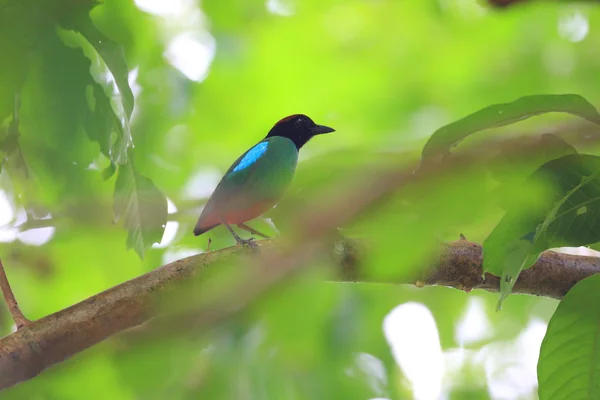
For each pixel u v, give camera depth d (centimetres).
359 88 1619
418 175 429
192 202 1303
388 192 416
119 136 639
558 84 1597
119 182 693
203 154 1483
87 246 1180
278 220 402
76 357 567
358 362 1052
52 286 1200
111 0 871
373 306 1152
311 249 384
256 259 379
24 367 550
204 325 362
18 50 580
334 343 938
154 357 393
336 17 1609
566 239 557
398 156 488
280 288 371
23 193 871
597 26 1581
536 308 1337
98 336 571
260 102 1565
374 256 442
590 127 648
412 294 1214
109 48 612
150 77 1296
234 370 823
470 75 1623
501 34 1622
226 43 1527
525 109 544
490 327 1330
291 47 1590
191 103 1399
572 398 573
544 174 530
